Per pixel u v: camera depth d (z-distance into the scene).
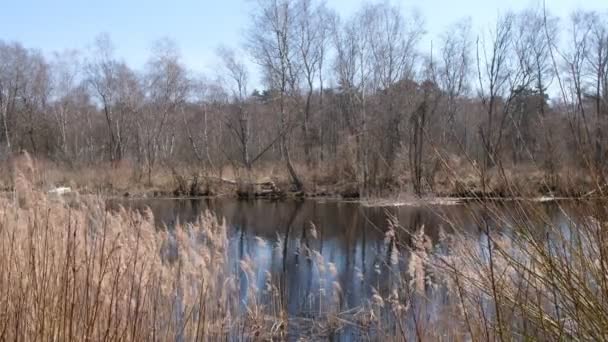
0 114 46.19
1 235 4.52
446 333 4.71
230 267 9.80
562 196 2.93
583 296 2.74
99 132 51.03
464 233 3.50
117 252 5.03
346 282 10.80
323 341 7.57
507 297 3.05
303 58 35.94
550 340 2.89
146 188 30.09
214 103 44.72
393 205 23.47
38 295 3.99
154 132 42.69
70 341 3.66
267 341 7.48
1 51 45.91
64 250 4.62
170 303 6.12
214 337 6.82
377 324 7.39
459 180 3.36
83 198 7.18
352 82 34.44
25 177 6.01
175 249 8.50
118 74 43.69
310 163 32.44
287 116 36.38
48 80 46.31
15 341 3.64
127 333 4.28
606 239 2.65
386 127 28.23
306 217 22.06
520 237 3.05
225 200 29.22
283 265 12.43
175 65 41.81
